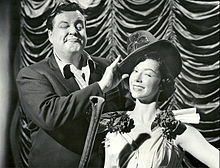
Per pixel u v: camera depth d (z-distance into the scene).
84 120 8.52
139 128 8.55
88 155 8.48
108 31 8.64
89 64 8.61
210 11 8.57
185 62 8.59
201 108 8.56
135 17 8.62
